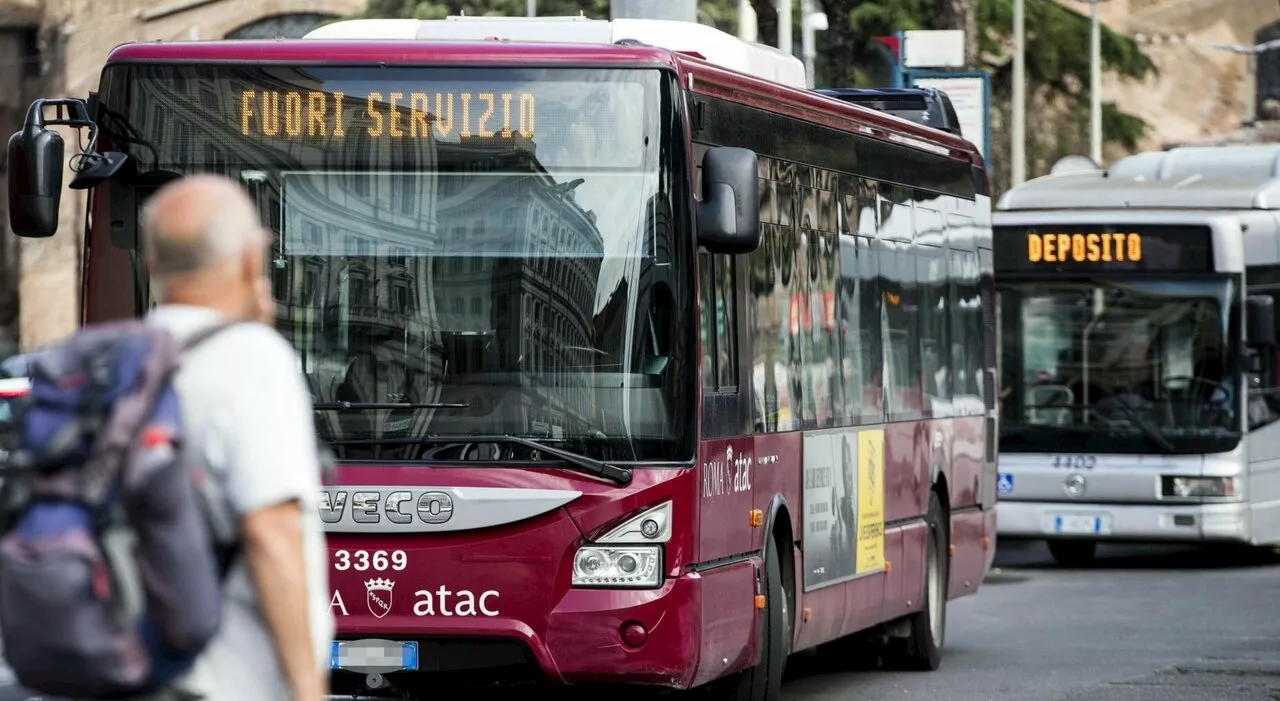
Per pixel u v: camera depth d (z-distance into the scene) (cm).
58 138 1875
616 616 1864
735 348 2036
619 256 1909
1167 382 4397
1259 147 5106
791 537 2203
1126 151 9350
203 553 880
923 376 2747
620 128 1922
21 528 871
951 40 5097
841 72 5925
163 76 1945
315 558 926
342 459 1897
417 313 1914
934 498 2791
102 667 864
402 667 1884
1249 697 2456
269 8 10950
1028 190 4612
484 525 1872
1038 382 4450
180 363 898
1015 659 2877
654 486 1883
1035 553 5031
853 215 2455
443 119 1930
